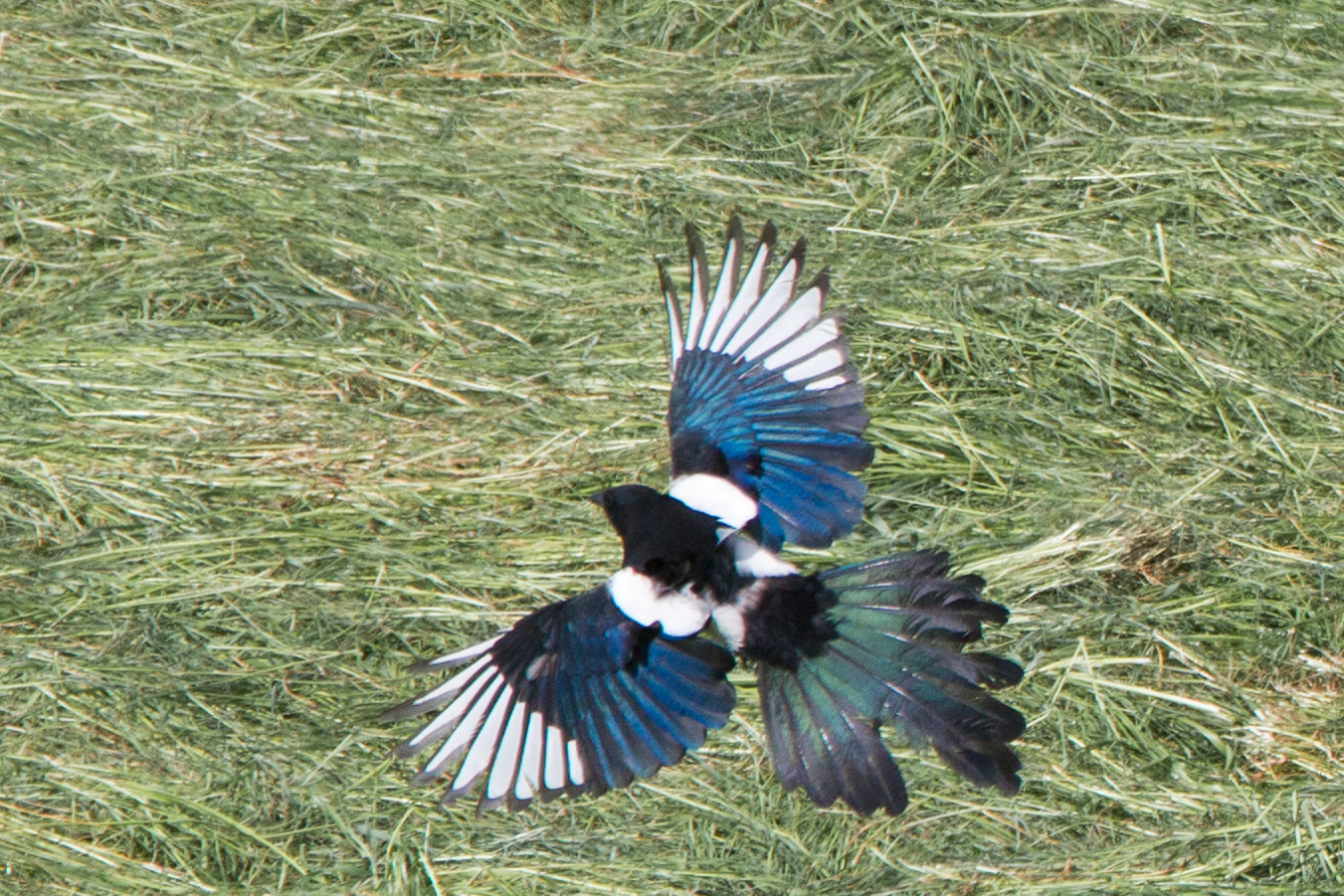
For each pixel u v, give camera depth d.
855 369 9.75
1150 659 12.77
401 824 11.48
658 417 14.80
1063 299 15.91
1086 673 12.59
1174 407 15.06
